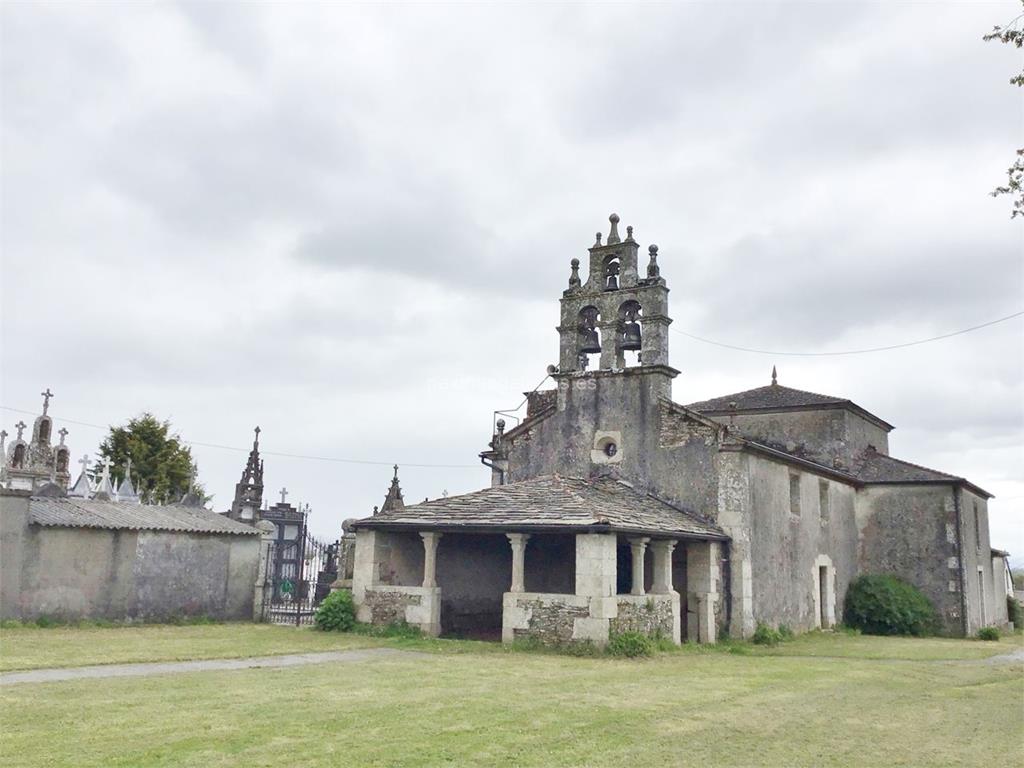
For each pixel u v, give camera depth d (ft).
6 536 58.29
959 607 83.97
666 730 27.86
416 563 64.64
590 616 50.90
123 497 119.96
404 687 35.45
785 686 39.65
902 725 30.50
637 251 74.02
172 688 33.50
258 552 74.23
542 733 26.68
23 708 28.48
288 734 25.46
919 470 90.22
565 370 74.64
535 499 58.65
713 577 63.46
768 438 93.81
